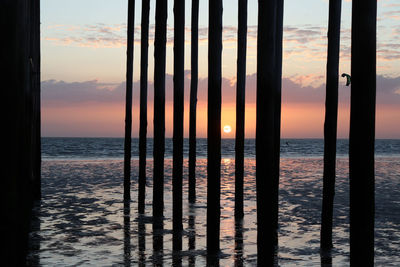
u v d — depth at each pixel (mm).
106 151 55594
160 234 9789
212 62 7410
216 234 7832
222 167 31297
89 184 19250
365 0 4547
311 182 21234
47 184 19172
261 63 5621
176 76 9164
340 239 9570
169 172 25094
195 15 14008
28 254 8086
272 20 5598
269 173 5664
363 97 4594
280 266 7609
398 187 19328
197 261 7793
